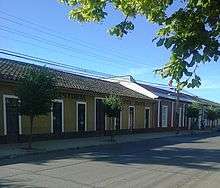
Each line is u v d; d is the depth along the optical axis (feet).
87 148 79.56
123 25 17.33
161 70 16.58
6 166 48.62
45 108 70.38
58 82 97.50
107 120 116.78
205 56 15.61
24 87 69.56
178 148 80.48
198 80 16.53
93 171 45.68
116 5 16.89
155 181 40.11
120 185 37.29
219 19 15.16
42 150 69.15
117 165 51.62
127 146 85.56
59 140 92.17
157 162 55.83
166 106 163.12
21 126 82.43
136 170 47.32
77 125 102.53
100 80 136.36
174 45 15.79
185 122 185.06
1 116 77.36
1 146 73.26
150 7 16.01
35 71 71.77
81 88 102.89
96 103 111.14
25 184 36.40
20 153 63.41
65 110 97.66
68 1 17.80
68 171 45.14
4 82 77.15
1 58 93.25
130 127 132.87
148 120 147.02
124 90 137.90
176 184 38.86
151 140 108.78
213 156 65.46
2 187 34.71
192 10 15.43
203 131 179.11
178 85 16.81
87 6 17.29
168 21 15.76
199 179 42.24
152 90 159.02
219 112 219.61
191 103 185.57
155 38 16.08
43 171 44.65
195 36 15.42
